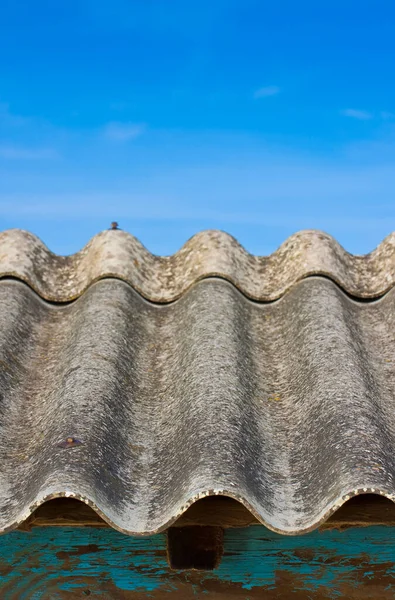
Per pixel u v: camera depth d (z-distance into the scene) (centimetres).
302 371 363
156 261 474
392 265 452
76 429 304
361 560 319
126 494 290
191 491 262
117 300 428
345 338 374
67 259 483
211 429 301
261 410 346
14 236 476
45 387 377
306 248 455
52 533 326
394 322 418
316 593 319
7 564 325
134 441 326
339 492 260
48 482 267
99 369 356
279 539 322
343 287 445
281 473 304
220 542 315
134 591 322
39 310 449
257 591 320
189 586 321
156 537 325
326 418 313
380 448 286
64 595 323
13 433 342
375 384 364
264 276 461
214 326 390
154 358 398
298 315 410
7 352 393
